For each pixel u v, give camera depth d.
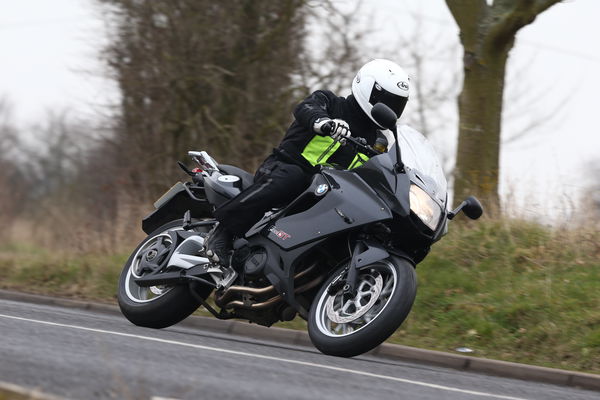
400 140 25.45
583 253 38.50
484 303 35.12
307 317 25.81
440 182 25.30
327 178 25.12
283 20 66.19
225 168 28.88
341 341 23.73
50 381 17.53
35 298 42.22
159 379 18.52
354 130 26.09
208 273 27.58
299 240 24.98
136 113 67.94
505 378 28.50
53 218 76.00
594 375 27.77
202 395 17.23
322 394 18.55
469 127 51.91
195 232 28.98
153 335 26.92
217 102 67.38
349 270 23.95
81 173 77.56
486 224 41.66
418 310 35.75
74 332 25.30
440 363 30.30
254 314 26.50
